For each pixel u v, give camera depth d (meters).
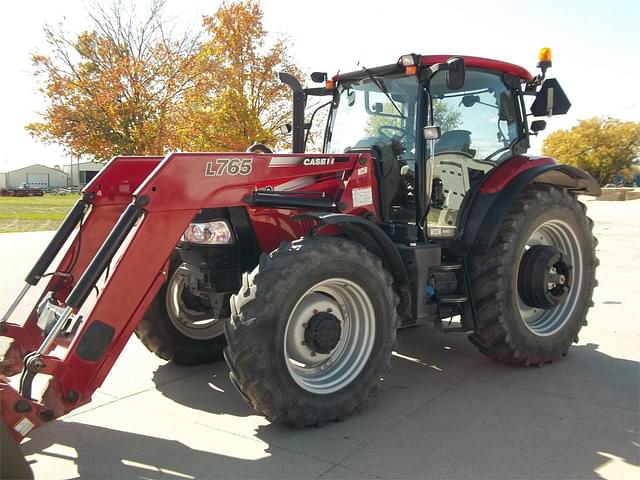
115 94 15.58
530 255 4.24
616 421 3.29
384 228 4.02
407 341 4.95
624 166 52.25
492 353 4.20
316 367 3.41
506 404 3.56
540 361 4.26
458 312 4.08
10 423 2.51
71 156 16.44
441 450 2.95
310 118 4.83
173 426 3.27
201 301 4.15
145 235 2.92
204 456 2.91
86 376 2.74
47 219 19.75
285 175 3.51
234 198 3.29
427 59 3.92
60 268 3.50
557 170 4.45
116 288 2.82
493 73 4.44
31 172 78.81
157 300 4.16
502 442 3.03
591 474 2.70
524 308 4.52
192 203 3.09
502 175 4.22
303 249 3.15
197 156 3.11
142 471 2.76
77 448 3.00
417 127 3.96
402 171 4.14
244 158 3.32
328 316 3.36
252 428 3.24
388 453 2.92
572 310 4.50
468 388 3.84
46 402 2.62
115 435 3.16
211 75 15.87
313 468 2.78
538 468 2.76
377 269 3.42
